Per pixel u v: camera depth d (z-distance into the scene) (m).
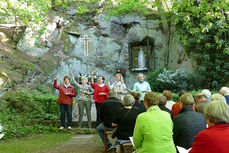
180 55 13.80
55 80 7.87
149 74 14.09
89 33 16.36
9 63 12.48
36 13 10.83
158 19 15.54
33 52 14.52
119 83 7.44
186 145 3.00
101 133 5.09
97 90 7.49
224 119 1.94
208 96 4.89
